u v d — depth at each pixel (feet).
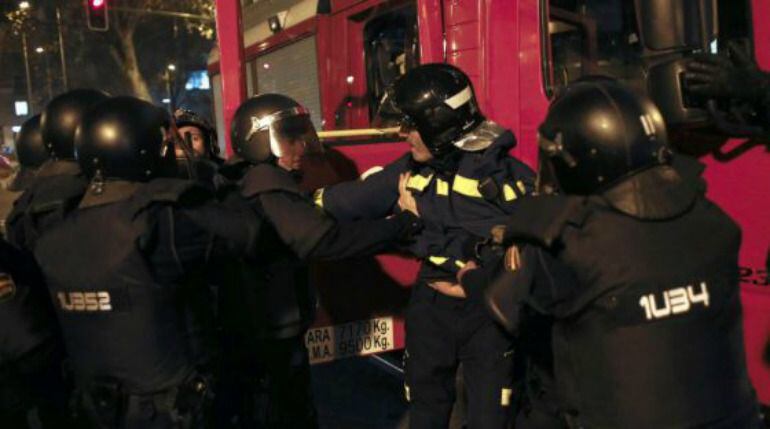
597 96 5.79
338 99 15.35
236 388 9.70
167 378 7.24
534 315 6.93
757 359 8.03
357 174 10.91
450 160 8.32
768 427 8.03
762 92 7.08
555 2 9.86
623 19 9.21
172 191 7.15
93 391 7.34
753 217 7.96
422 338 8.77
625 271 5.44
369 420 13.55
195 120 12.22
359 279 10.71
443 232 8.36
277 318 9.30
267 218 8.15
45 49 107.24
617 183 5.68
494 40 10.18
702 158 8.36
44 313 8.29
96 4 30.78
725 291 5.65
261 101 8.93
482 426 8.50
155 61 103.50
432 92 8.09
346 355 10.70
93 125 7.38
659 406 5.47
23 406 8.52
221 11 11.60
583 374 5.79
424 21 10.88
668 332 5.45
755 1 7.95
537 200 5.98
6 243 8.10
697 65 7.07
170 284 7.27
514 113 10.10
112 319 7.11
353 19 14.71
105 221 7.14
